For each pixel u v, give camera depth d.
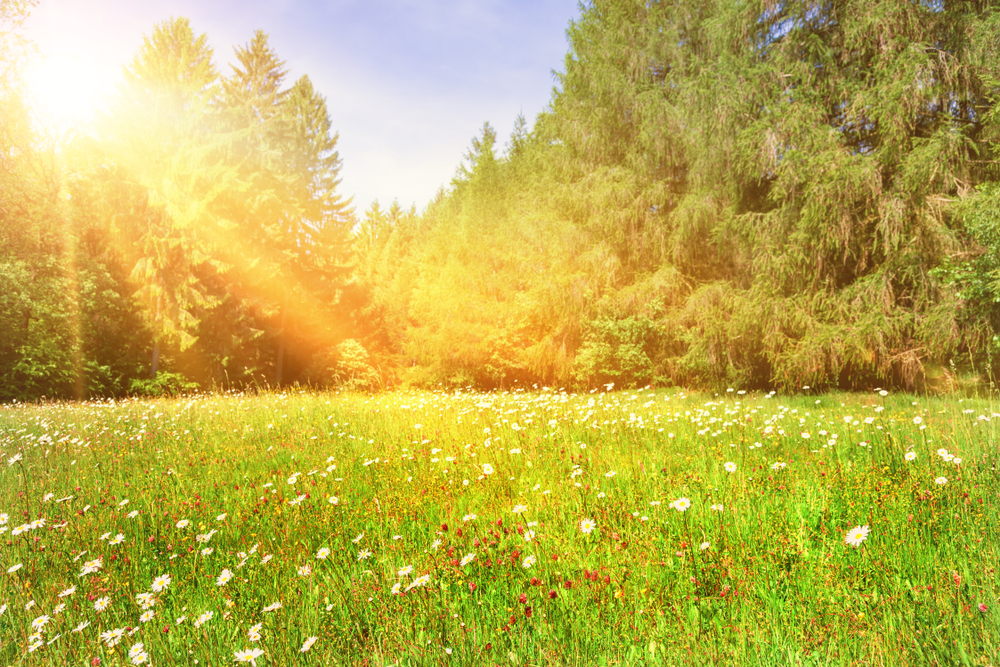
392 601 2.61
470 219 30.64
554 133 22.31
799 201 12.52
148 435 7.91
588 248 19.47
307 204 33.94
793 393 12.33
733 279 15.50
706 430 6.11
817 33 13.13
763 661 2.03
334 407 10.26
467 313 26.56
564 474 4.80
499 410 8.57
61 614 2.79
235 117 32.16
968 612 2.15
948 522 3.04
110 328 23.20
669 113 17.34
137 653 2.26
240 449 6.81
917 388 11.06
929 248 11.08
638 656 2.16
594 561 2.97
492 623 2.44
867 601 2.38
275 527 3.87
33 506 4.69
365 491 4.69
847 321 11.88
